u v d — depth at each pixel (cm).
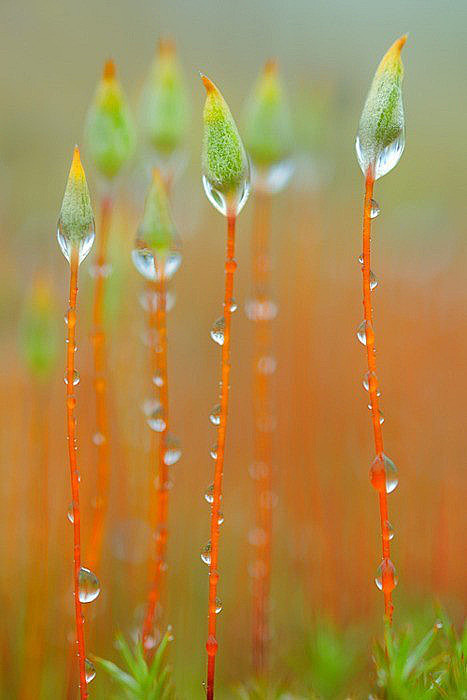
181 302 25
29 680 14
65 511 15
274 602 15
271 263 22
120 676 13
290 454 16
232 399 21
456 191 30
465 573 15
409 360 18
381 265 23
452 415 17
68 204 12
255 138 13
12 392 16
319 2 40
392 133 12
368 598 15
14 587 14
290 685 14
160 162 13
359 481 16
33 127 28
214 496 12
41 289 14
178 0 39
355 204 24
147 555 14
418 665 13
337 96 16
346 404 18
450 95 38
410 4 41
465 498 15
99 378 13
